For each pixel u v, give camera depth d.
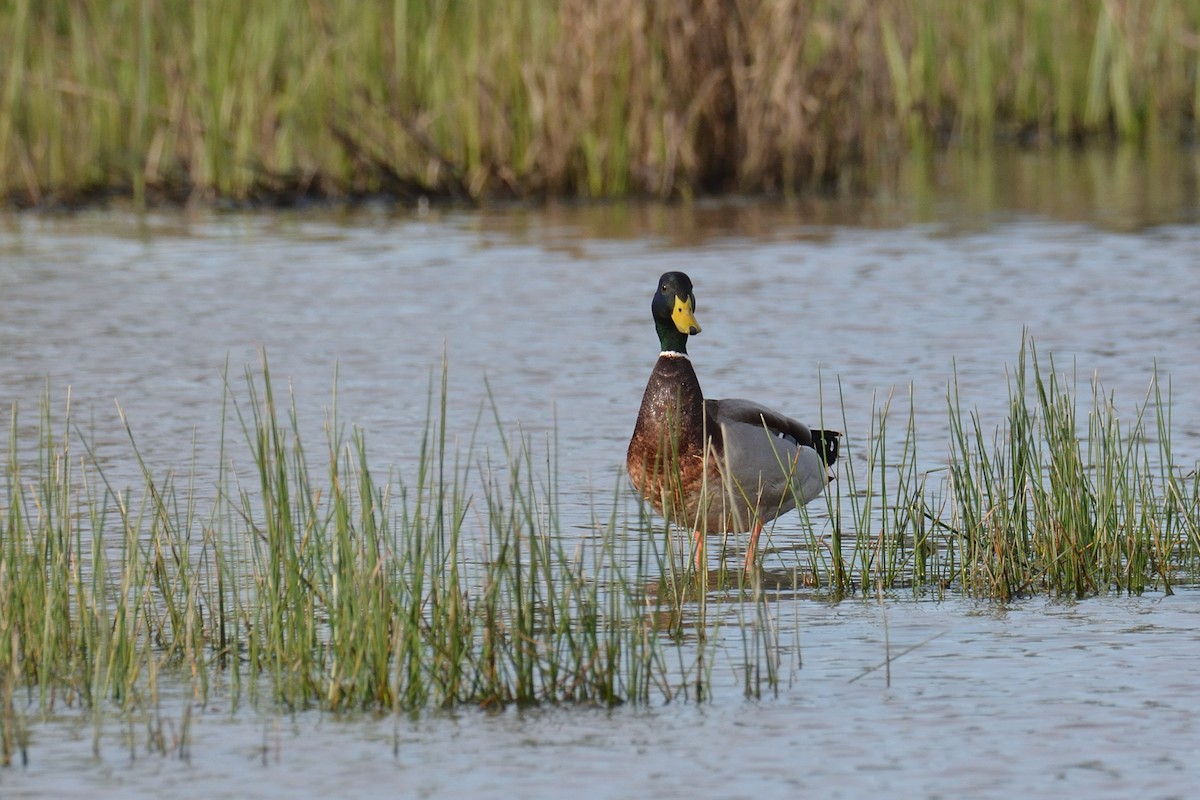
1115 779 7.32
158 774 7.51
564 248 22.58
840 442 13.48
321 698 8.41
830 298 19.19
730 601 10.05
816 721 8.06
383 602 8.53
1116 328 17.41
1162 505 11.61
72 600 9.73
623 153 27.28
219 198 27.06
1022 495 10.69
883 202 26.81
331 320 18.34
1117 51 34.09
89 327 18.00
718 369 15.96
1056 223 24.20
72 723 8.13
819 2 29.47
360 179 27.22
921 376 15.56
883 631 9.44
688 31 27.08
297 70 27.12
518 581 8.63
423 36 27.36
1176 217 24.44
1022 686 8.48
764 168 27.78
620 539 11.12
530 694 8.39
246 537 10.05
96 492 12.10
